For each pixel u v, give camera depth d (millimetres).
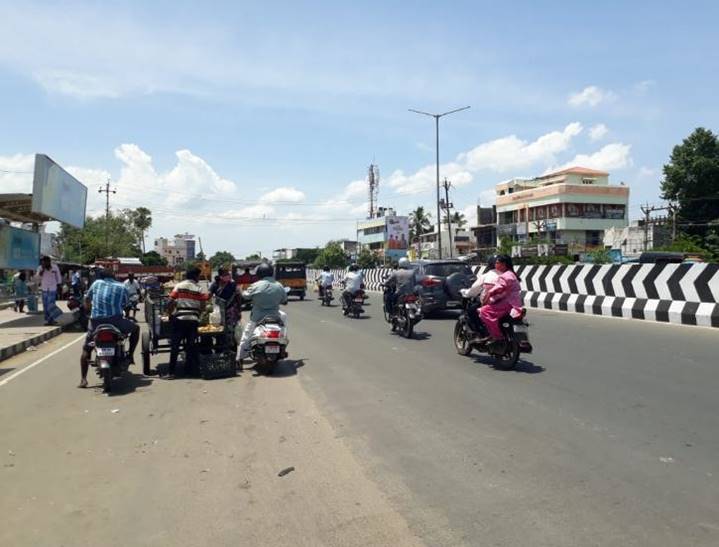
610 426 6094
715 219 54344
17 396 8461
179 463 5375
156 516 4262
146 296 10695
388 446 5648
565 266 18766
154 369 10383
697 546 3615
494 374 8906
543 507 4203
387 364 10070
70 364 11414
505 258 9305
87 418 7098
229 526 4070
